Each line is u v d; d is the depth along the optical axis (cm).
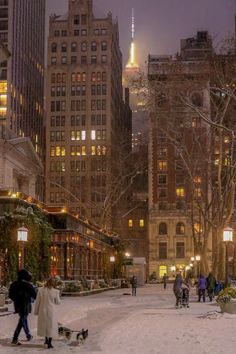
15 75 18038
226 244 3672
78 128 18512
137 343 1761
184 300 3556
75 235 6141
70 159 18312
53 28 19038
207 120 4191
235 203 6162
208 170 5794
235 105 5244
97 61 18762
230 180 4916
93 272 7469
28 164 7831
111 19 18962
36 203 5544
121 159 12431
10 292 1800
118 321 2553
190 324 2331
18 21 18512
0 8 17725
